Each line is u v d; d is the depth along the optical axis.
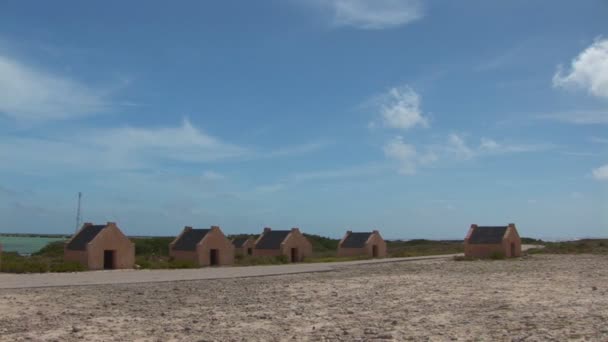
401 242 148.75
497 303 24.66
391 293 30.20
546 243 128.75
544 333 16.56
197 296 29.48
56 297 28.97
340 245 90.38
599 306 22.94
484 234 77.88
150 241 96.44
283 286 35.44
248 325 19.22
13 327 19.00
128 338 16.77
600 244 102.19
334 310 23.20
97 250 57.31
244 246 88.94
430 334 16.88
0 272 51.06
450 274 44.75
